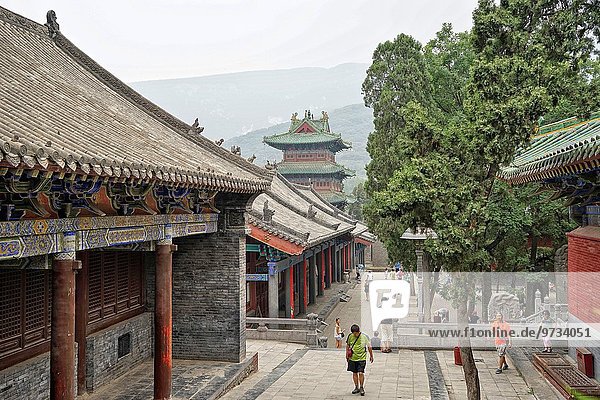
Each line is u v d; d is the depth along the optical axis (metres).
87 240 11.89
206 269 20.83
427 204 13.00
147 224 14.74
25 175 9.24
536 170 13.77
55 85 16.95
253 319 28.36
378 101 35.12
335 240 52.50
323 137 78.75
